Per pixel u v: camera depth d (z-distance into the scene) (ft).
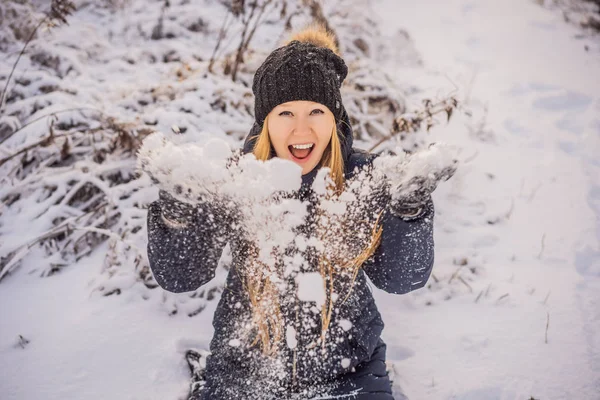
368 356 5.64
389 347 7.88
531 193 11.53
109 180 10.47
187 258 5.07
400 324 8.34
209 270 5.34
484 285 9.13
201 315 8.46
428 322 8.38
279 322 5.36
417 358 7.70
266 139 5.51
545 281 9.20
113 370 7.42
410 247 5.10
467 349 7.83
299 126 5.31
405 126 10.96
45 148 10.70
